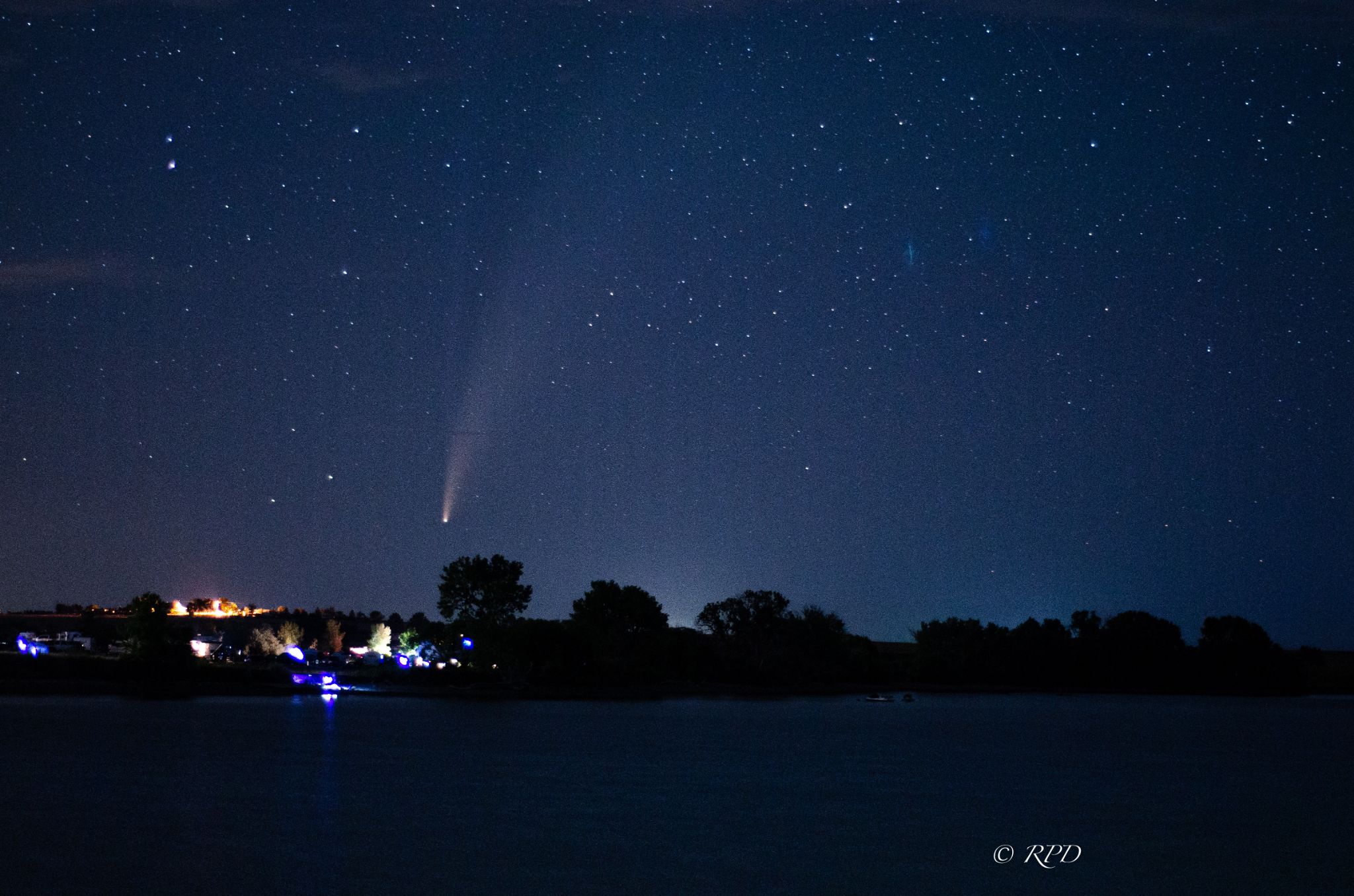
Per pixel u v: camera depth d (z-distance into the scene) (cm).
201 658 14312
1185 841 4084
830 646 19125
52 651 14500
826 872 3328
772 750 7588
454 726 8881
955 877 3328
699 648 17912
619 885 3083
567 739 7950
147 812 4000
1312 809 5028
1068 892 3203
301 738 7169
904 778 5972
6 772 5034
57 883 2916
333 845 3478
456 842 3597
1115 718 13412
